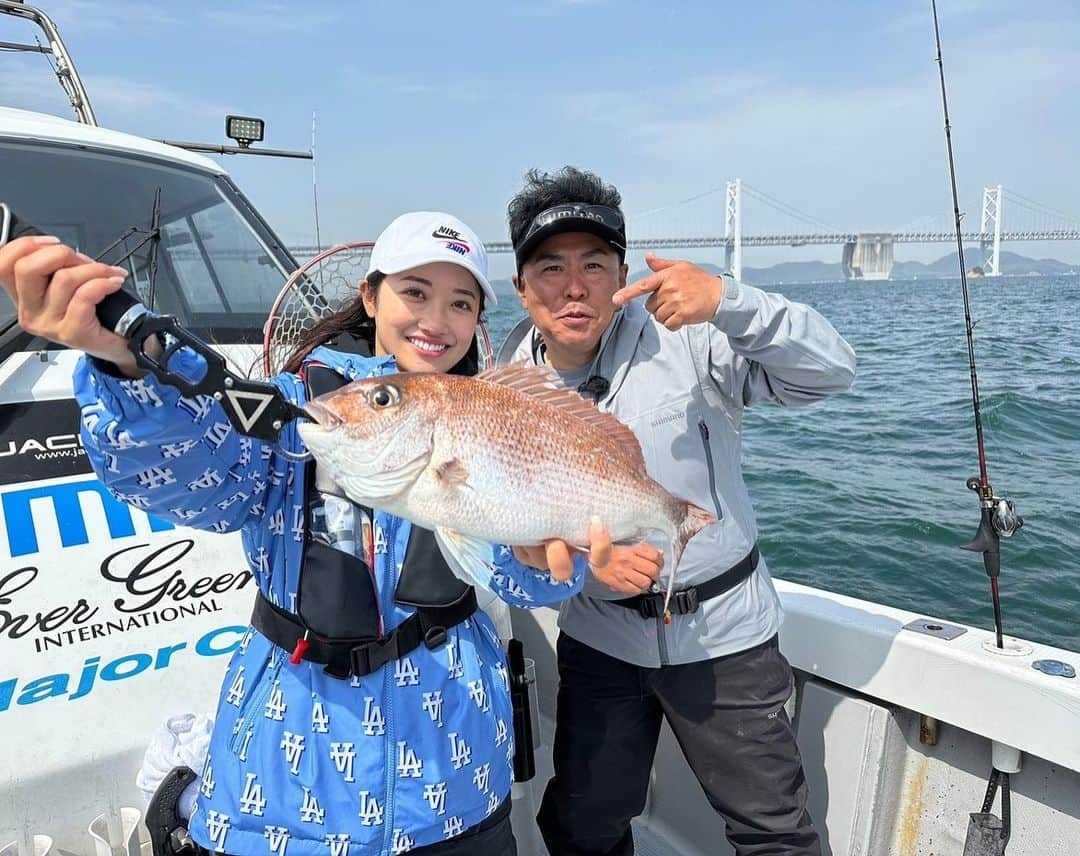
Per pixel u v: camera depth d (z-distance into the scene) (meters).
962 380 13.98
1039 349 18.09
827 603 2.57
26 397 2.14
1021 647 2.17
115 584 1.91
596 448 1.54
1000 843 2.08
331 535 1.46
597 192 2.12
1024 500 7.38
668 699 2.21
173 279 2.76
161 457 1.25
